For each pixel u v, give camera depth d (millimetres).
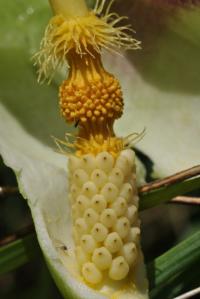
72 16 156
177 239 217
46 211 157
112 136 154
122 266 152
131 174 153
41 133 173
